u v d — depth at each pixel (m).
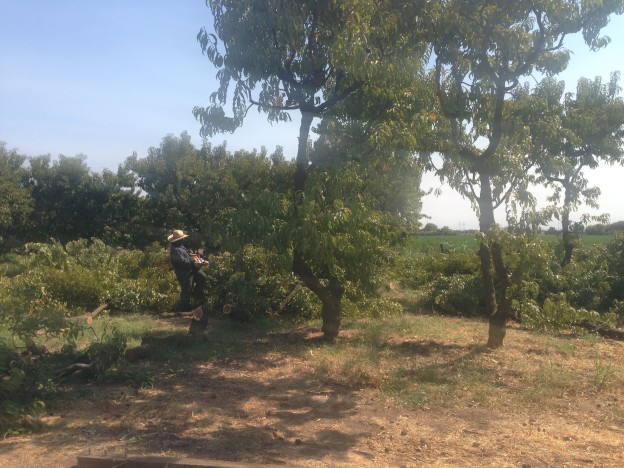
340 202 9.16
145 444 6.03
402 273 17.16
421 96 10.34
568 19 9.52
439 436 6.48
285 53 9.93
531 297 14.09
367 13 9.51
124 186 31.58
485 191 10.18
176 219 30.52
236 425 6.64
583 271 15.91
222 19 9.52
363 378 8.18
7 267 16.61
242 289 12.05
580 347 10.99
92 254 15.20
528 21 10.13
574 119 16.20
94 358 8.29
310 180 9.58
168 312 13.27
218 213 10.52
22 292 8.54
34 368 7.35
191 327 10.43
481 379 8.57
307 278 10.38
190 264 11.60
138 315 12.94
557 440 6.46
